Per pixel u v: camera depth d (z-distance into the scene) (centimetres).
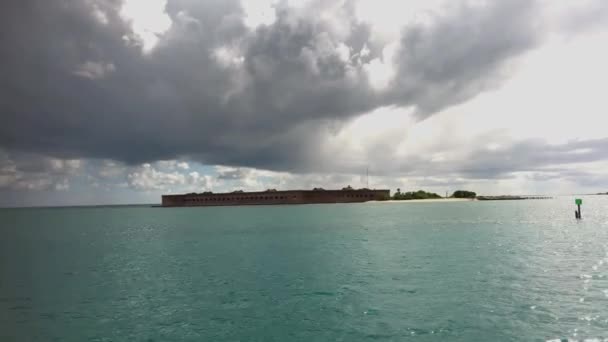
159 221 9450
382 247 3638
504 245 3575
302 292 1977
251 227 6531
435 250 3347
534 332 1327
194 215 12312
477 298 1758
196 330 1461
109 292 2100
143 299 1933
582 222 6356
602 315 1477
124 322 1577
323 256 3158
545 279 2100
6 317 1675
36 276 2591
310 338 1345
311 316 1579
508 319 1463
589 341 1238
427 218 7962
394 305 1694
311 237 4728
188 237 5197
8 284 2342
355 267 2620
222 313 1659
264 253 3434
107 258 3409
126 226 7962
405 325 1440
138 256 3481
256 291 2030
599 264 2503
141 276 2522
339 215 9644
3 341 1399
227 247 3972
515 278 2145
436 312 1577
